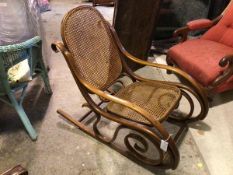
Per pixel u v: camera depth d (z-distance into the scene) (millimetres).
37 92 2383
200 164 1721
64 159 1737
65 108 2189
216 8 3201
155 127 1403
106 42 1859
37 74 2223
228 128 1986
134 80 1972
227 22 2402
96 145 1844
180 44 2412
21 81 1855
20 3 2029
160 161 1539
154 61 2930
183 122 1994
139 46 2633
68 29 1621
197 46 2334
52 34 3547
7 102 1908
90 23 1767
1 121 2039
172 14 3088
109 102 1724
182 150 1816
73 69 1587
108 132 1953
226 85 2102
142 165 1700
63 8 4602
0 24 1998
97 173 1654
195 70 2092
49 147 1817
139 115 1558
